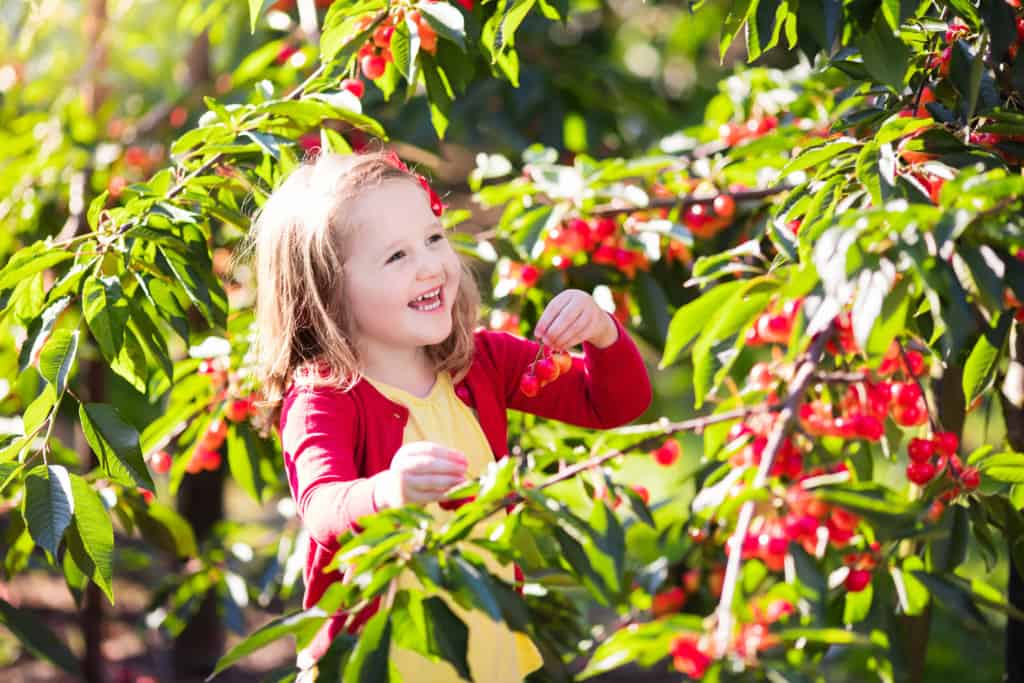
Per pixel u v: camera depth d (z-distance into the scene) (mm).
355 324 2408
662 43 7691
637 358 2586
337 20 2824
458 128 4844
